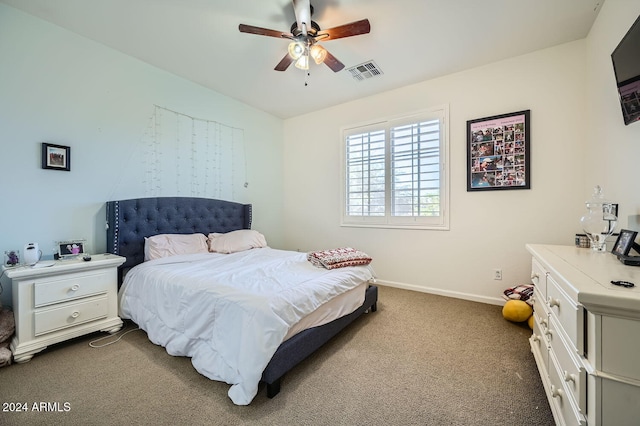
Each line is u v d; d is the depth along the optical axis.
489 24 2.22
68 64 2.34
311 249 4.29
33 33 2.16
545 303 1.47
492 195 2.85
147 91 2.85
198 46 2.54
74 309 2.00
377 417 1.32
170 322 1.88
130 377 1.62
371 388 1.53
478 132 2.88
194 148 3.30
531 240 2.67
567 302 1.07
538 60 2.60
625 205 1.65
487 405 1.39
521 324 2.36
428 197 3.23
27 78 2.14
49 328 1.88
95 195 2.52
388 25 2.23
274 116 4.41
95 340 2.10
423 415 1.33
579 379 0.93
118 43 2.51
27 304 1.80
